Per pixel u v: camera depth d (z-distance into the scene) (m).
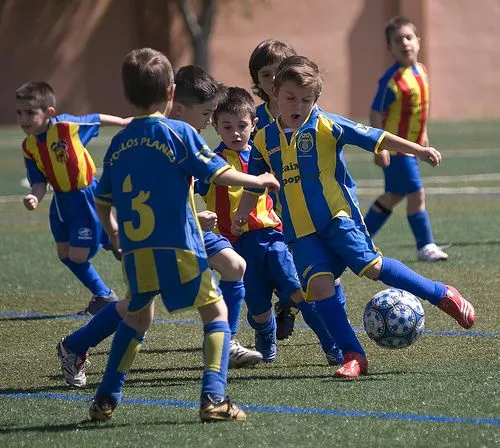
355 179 53.78
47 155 23.53
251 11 106.81
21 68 105.00
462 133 85.69
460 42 111.06
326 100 108.56
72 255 23.81
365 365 17.56
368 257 17.47
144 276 14.64
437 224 37.00
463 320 17.98
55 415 15.69
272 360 19.34
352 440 13.84
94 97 106.44
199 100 18.45
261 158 18.16
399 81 30.39
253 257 19.34
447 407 15.30
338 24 108.56
